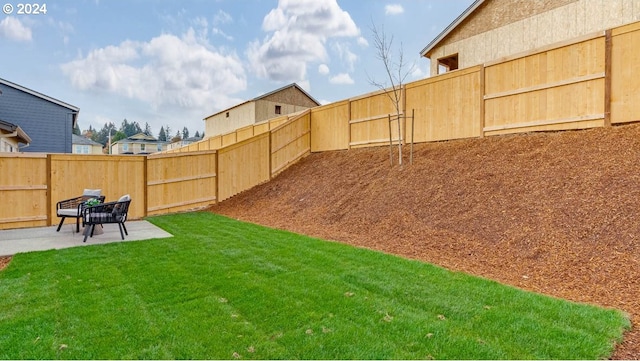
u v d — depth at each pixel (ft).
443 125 29.73
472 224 18.58
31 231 25.55
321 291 12.55
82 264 16.39
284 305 11.48
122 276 14.58
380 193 25.85
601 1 34.81
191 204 35.40
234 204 35.60
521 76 24.91
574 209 16.37
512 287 12.48
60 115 65.41
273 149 40.70
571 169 18.95
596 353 8.49
